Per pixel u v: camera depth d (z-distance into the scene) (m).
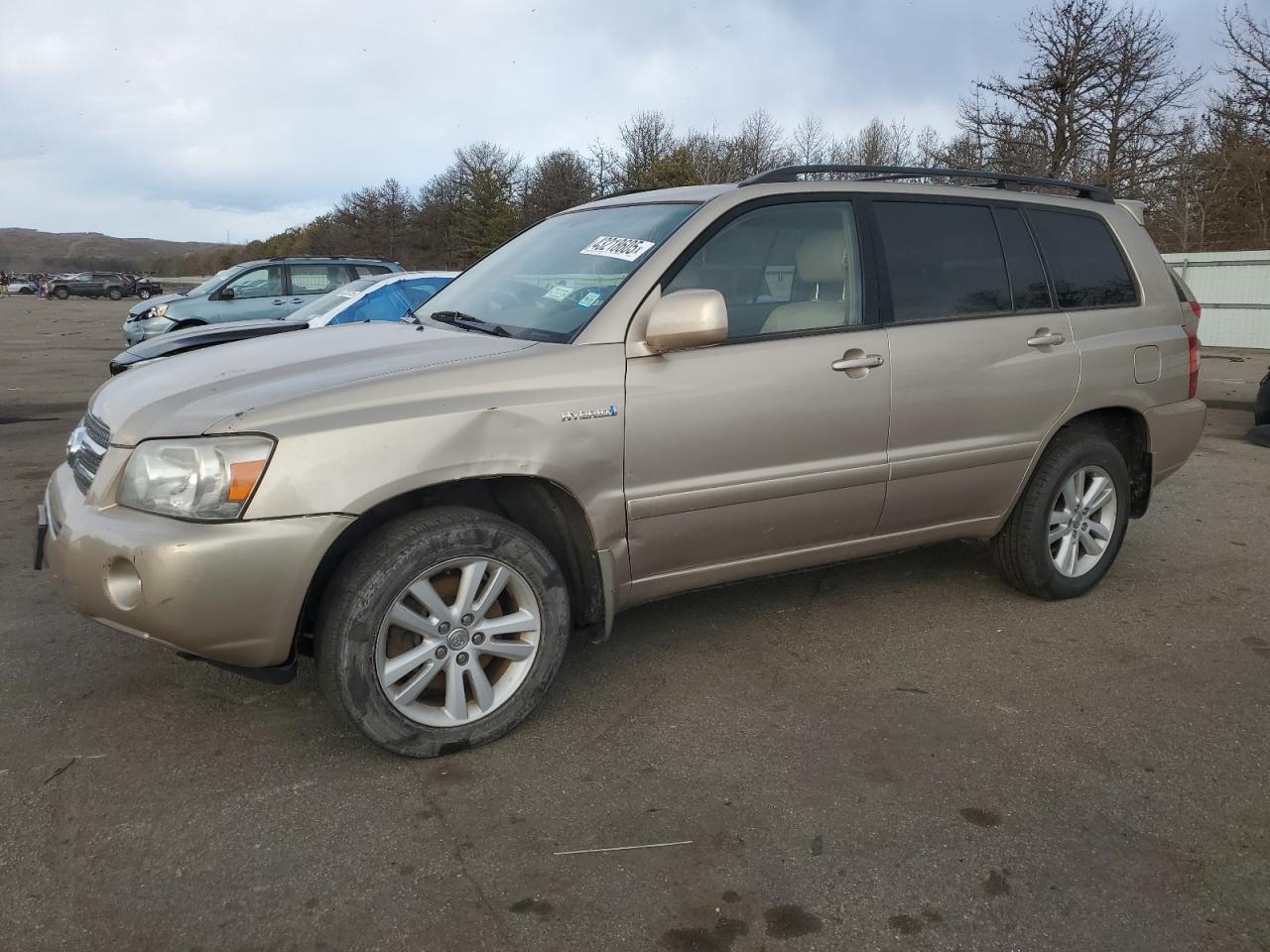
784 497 3.52
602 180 55.03
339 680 2.81
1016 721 3.28
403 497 3.01
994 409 3.97
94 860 2.48
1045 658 3.79
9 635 3.92
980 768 2.97
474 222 60.81
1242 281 18.81
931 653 3.84
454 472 2.86
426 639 2.94
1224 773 2.96
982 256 4.05
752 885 2.41
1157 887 2.42
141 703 3.34
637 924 2.27
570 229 4.06
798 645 3.91
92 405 3.32
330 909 2.30
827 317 3.63
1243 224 28.08
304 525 2.68
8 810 2.69
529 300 3.58
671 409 3.24
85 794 2.77
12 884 2.38
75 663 3.65
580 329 3.20
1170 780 2.91
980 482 4.02
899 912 2.32
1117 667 3.72
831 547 3.79
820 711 3.34
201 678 3.53
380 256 77.81
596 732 3.18
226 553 2.62
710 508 3.38
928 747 3.10
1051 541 4.34
